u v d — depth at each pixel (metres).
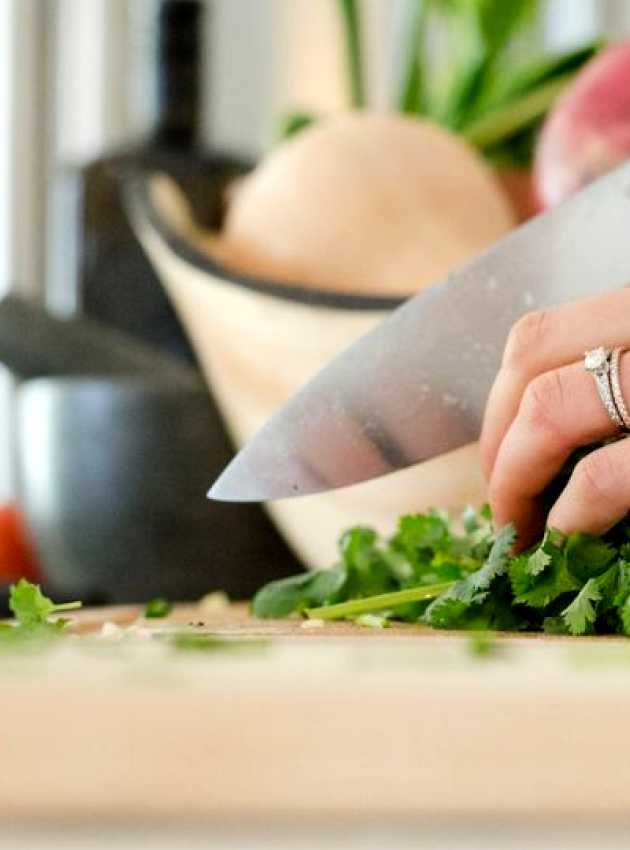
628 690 0.51
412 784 0.48
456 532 0.92
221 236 1.05
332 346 0.93
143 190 1.03
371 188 0.98
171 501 1.03
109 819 0.45
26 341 1.03
